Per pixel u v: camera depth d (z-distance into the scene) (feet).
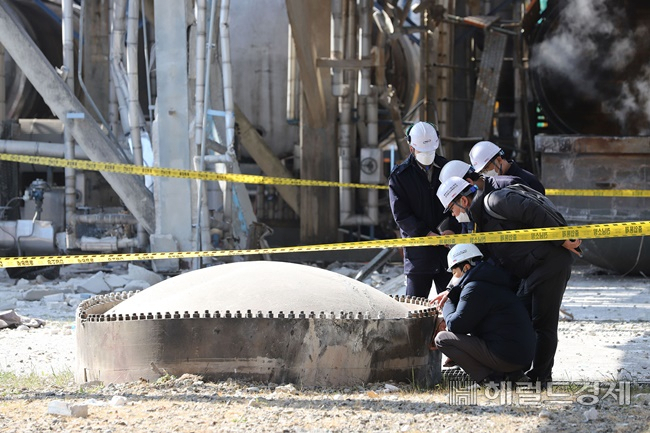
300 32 166.30
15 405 58.90
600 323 104.83
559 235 64.80
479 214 69.05
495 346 65.10
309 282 69.10
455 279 67.62
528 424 53.47
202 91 143.13
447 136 185.98
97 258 77.66
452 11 191.52
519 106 183.93
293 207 192.24
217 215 153.58
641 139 148.56
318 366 64.64
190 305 67.21
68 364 80.28
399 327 66.39
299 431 51.65
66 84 149.48
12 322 102.58
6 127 181.06
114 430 52.01
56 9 211.82
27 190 160.45
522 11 190.80
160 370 65.10
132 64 148.87
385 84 188.03
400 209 81.71
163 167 146.51
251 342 64.49
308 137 186.70
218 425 53.06
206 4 142.72
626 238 148.46
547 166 153.17
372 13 175.42
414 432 51.75
